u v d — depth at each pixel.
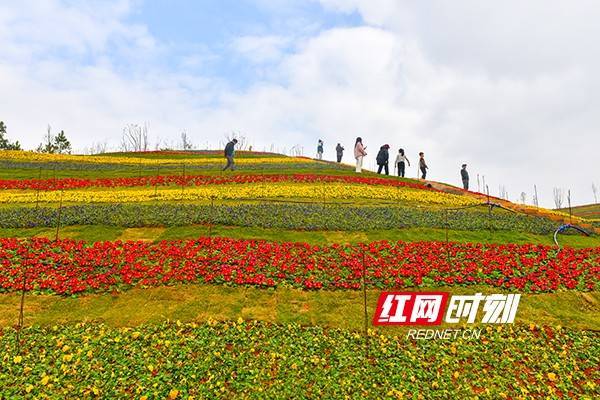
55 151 82.06
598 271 14.60
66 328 10.56
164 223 18.70
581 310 12.35
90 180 29.75
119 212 19.84
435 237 18.30
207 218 19.23
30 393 8.21
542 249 16.75
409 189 28.08
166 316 11.30
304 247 16.17
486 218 21.00
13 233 17.17
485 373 9.53
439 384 9.10
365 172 35.16
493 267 14.65
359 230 18.72
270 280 13.09
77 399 8.16
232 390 8.66
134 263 14.15
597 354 10.25
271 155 54.56
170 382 8.71
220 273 13.49
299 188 26.64
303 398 8.48
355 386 8.91
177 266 13.97
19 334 10.18
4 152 42.16
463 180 31.23
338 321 11.41
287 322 11.24
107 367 9.08
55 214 19.34
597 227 21.20
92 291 12.38
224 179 29.78
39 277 13.02
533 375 9.52
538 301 12.62
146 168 37.41
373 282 13.36
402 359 9.90
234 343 10.20
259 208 20.89
